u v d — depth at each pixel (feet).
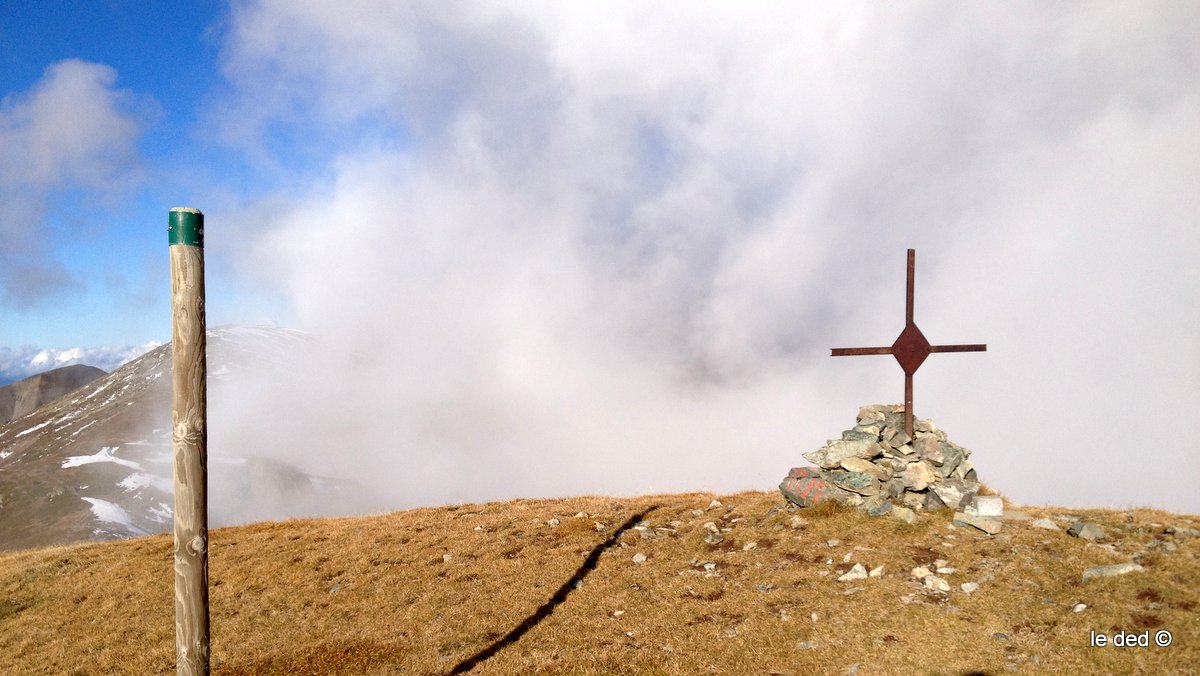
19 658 51.60
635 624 44.16
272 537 79.97
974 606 36.88
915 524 49.06
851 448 57.67
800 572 46.55
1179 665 28.14
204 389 20.49
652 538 62.54
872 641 35.63
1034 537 43.37
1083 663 29.84
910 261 57.16
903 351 57.11
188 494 20.21
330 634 50.01
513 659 40.70
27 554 82.94
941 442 55.98
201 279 20.44
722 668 35.76
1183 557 36.32
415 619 51.11
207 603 20.63
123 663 48.52
